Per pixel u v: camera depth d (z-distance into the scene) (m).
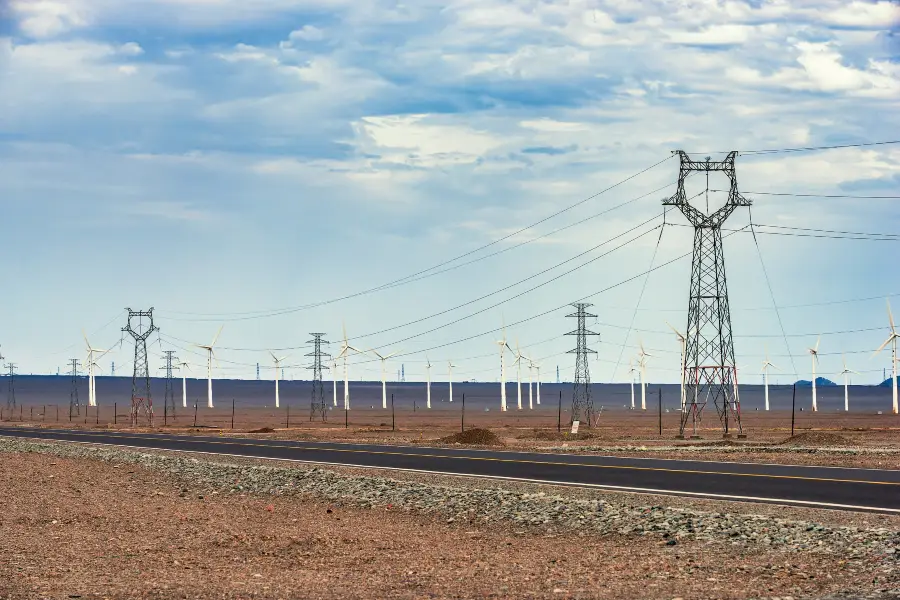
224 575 27.86
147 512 42.69
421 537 35.50
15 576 27.39
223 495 49.94
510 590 25.30
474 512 41.38
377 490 48.81
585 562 29.77
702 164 105.12
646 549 32.12
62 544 33.53
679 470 57.06
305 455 72.94
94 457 72.56
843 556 29.45
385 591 25.36
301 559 30.67
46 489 51.22
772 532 33.66
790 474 53.81
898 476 52.38
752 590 24.92
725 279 106.12
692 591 24.84
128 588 25.80
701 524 35.56
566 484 50.69
